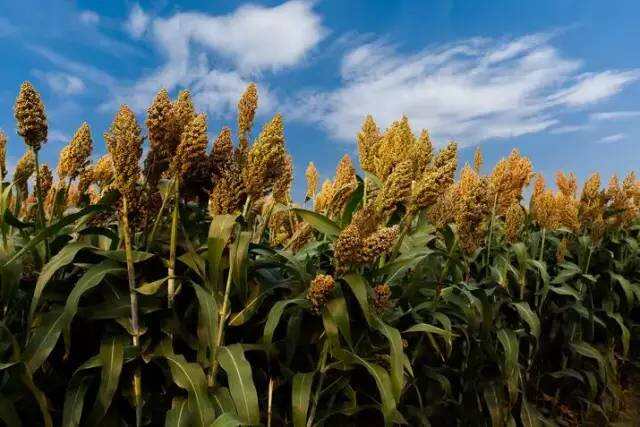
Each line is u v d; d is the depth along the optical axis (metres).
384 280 4.27
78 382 2.93
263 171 3.08
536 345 5.38
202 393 2.89
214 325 3.03
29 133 3.14
